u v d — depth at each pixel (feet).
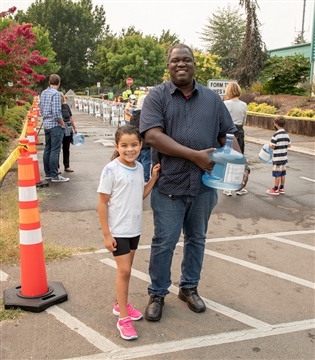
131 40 176.04
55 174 27.32
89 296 12.47
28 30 39.24
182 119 10.63
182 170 10.74
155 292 11.58
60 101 26.35
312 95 75.46
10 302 11.53
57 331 10.66
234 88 22.95
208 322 11.31
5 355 9.69
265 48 94.32
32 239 11.63
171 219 11.06
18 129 48.34
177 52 10.39
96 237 17.43
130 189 10.30
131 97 39.27
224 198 24.90
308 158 40.06
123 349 10.02
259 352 10.06
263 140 51.26
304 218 21.35
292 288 13.43
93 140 48.65
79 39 240.53
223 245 17.19
